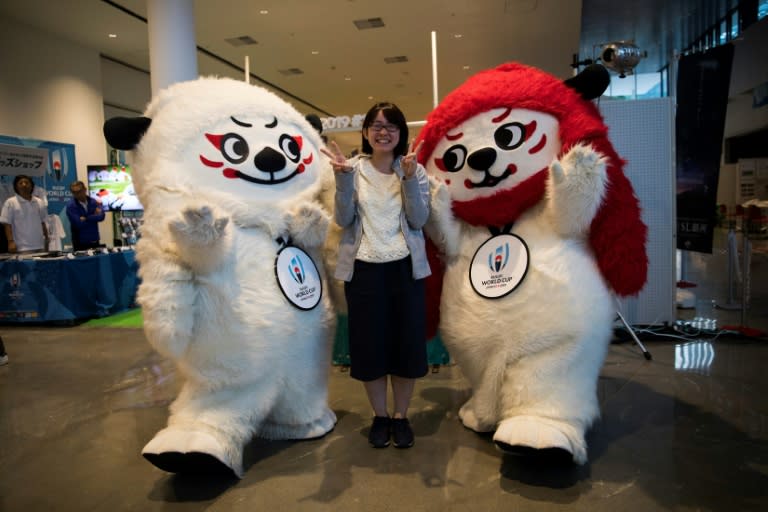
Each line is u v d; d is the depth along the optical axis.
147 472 2.15
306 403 2.30
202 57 9.50
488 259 2.21
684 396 2.78
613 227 2.10
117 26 8.08
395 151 2.23
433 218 2.24
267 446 2.31
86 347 4.35
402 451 2.23
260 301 2.04
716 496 1.81
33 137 8.20
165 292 1.89
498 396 2.20
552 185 2.01
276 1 7.07
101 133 9.45
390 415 2.65
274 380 2.13
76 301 5.29
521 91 2.24
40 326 5.25
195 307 1.98
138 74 10.84
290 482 1.99
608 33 10.58
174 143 2.09
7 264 5.18
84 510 1.87
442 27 8.22
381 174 2.22
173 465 1.93
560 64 10.65
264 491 1.94
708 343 3.81
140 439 2.49
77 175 8.45
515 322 2.06
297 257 2.22
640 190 4.08
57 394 3.16
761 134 11.22
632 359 3.49
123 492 1.98
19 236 6.03
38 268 5.14
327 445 2.31
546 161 2.19
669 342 3.89
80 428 2.63
